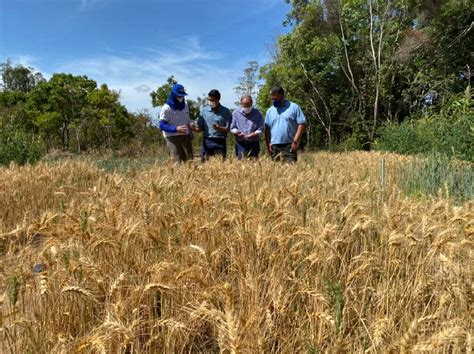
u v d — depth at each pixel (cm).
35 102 2875
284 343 233
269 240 304
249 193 451
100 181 536
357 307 265
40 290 244
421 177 686
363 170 779
